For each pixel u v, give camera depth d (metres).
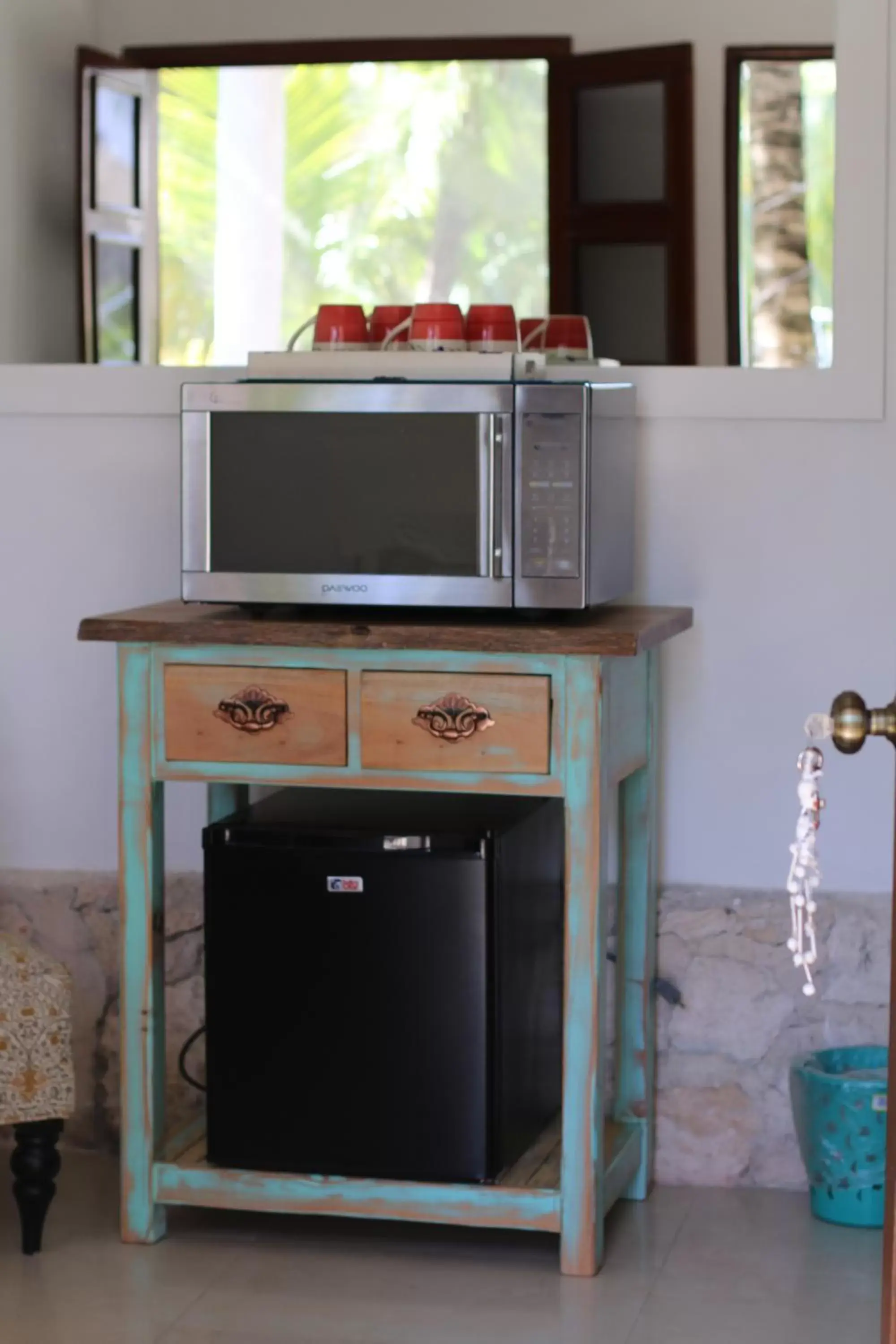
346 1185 2.32
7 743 2.86
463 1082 2.29
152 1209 2.40
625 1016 2.58
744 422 2.62
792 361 5.09
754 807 2.67
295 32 4.91
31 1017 2.31
